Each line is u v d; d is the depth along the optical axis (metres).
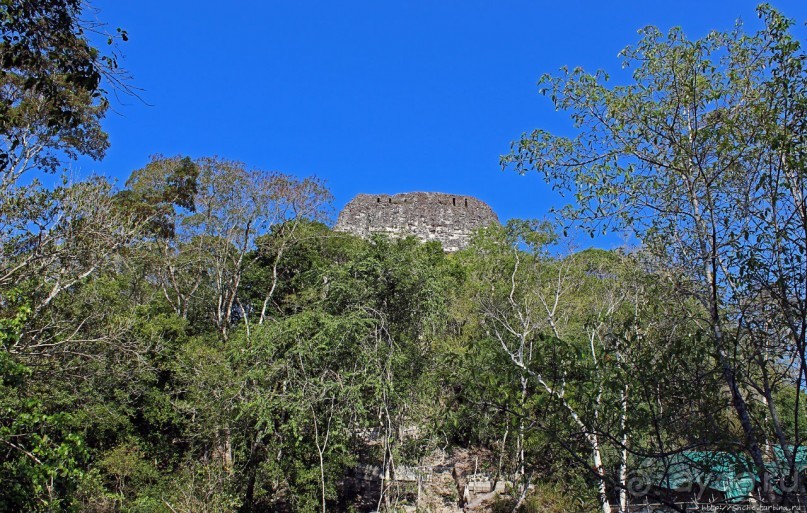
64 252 14.05
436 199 46.28
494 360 7.32
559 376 6.69
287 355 14.91
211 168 24.97
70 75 7.30
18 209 13.50
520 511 15.59
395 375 15.72
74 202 14.35
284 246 25.47
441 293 17.78
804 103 5.85
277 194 25.14
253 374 14.89
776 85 6.11
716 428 6.03
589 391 6.40
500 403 6.72
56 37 7.30
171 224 24.70
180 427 19.23
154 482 17.41
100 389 17.11
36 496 9.05
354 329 15.00
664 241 7.20
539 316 18.08
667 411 6.13
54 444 9.61
